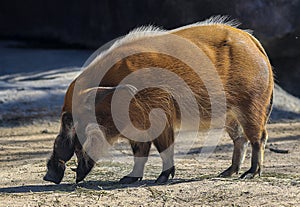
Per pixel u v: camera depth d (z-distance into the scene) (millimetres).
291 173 14023
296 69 27750
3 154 17453
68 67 28016
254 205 10836
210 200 11188
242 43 13086
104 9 33500
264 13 26656
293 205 10781
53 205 11133
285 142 18844
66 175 14047
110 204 11133
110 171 14359
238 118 13125
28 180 13586
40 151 17844
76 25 35750
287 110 24250
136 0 31484
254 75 13000
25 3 39062
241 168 14797
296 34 26828
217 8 27656
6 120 22000
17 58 30969
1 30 40000
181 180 13023
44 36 38125
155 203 11117
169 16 29766
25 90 23594
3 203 11320
